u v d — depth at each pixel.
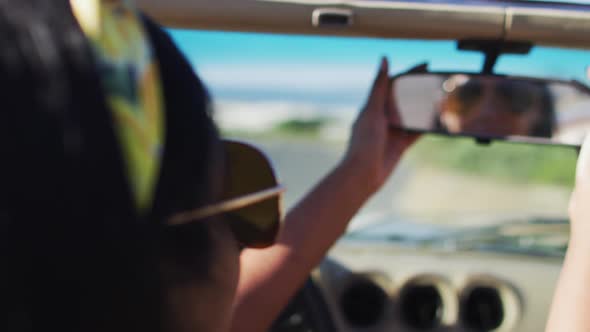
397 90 1.46
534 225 2.70
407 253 2.53
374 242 2.61
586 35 1.31
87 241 0.46
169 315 0.54
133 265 0.48
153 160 0.52
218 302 0.63
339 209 1.38
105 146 0.47
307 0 1.33
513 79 1.40
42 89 0.46
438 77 1.44
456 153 23.88
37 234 0.45
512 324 2.44
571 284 1.04
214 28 1.37
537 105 1.39
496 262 2.50
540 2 1.32
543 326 2.43
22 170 0.45
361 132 1.46
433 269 2.47
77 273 0.46
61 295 0.46
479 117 1.43
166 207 0.53
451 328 2.47
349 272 2.43
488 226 2.73
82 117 0.46
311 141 26.72
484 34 1.34
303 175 19.08
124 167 0.48
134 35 0.53
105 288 0.47
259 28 1.36
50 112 0.45
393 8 1.33
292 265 1.33
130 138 0.51
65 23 0.48
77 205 0.45
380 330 2.45
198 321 0.59
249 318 1.30
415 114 1.46
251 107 39.34
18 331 0.45
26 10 0.47
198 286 0.58
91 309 0.47
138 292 0.49
